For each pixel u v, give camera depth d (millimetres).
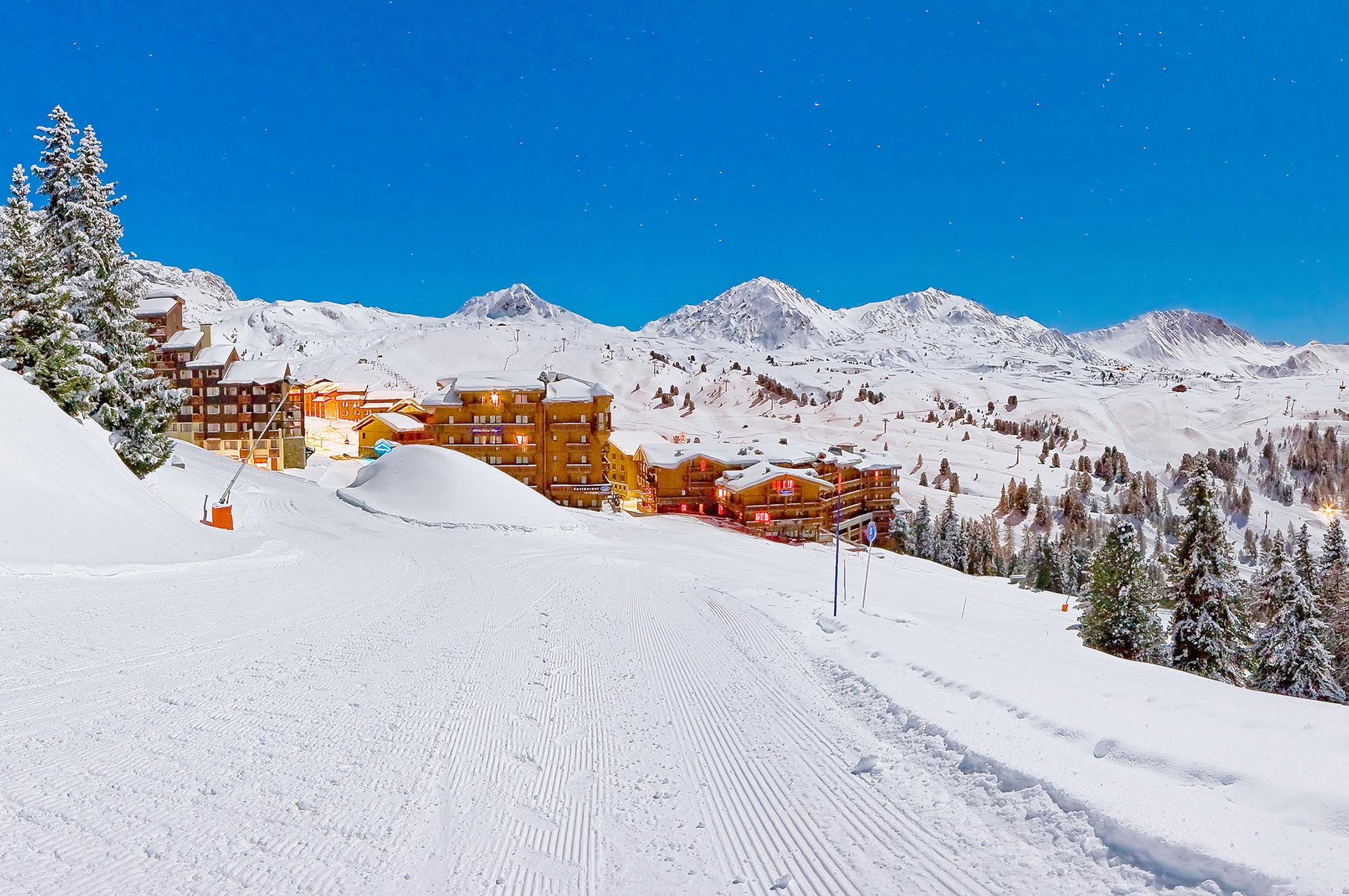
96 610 11953
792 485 75625
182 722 7156
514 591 19297
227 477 49031
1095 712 7066
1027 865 4711
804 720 8195
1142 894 4191
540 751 7145
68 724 6891
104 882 4297
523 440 77562
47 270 32500
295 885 4410
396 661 10438
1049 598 53344
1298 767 5242
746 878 4812
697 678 10203
